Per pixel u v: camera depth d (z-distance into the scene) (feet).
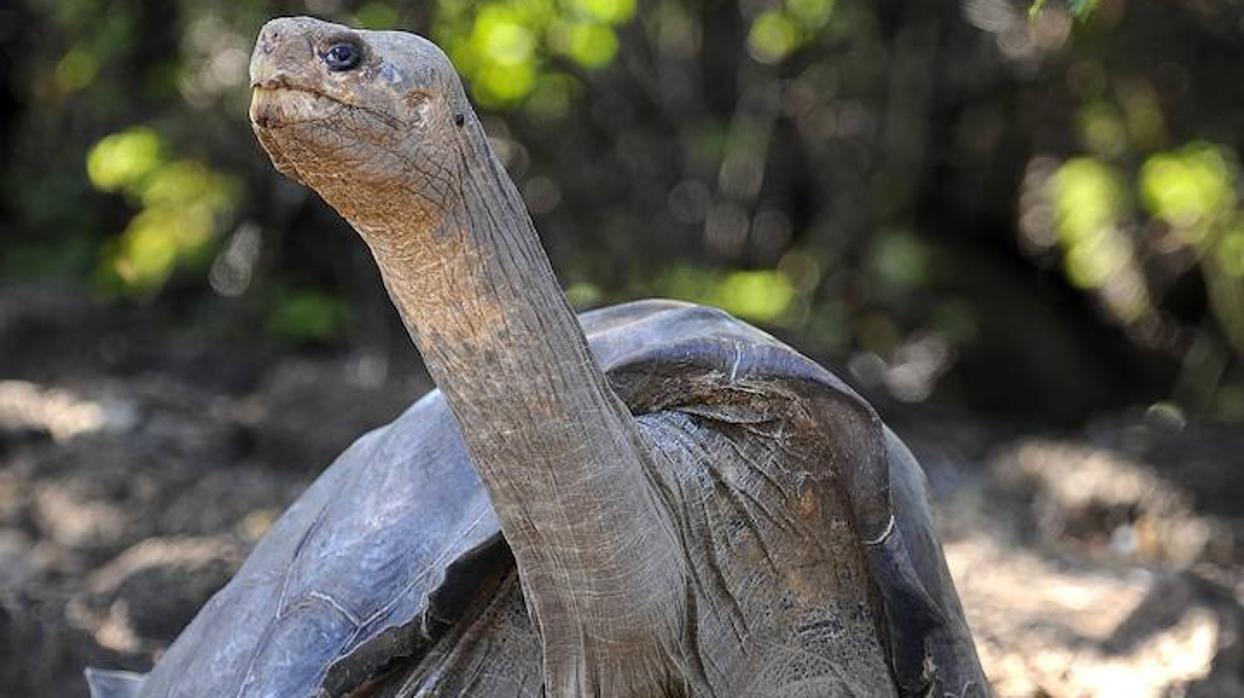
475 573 21.34
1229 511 52.90
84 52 73.00
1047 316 77.51
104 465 53.06
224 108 71.20
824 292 74.28
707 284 70.85
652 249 73.15
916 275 71.56
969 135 75.31
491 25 62.80
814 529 22.29
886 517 22.39
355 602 23.29
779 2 71.36
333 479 27.66
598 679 20.04
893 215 74.79
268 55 16.81
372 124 16.98
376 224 17.78
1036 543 51.49
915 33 73.00
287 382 59.62
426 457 24.62
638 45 72.08
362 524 24.25
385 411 57.11
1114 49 70.90
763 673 22.41
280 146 17.08
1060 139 74.64
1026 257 78.69
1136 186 72.38
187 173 71.67
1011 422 72.84
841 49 73.20
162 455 54.60
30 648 40.60
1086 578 46.57
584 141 72.23
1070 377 76.38
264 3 67.51
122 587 41.70
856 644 23.02
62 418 59.36
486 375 18.39
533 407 18.48
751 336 22.77
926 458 62.23
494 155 18.30
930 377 75.46
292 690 22.95
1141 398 77.25
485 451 18.81
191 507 49.49
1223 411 73.67
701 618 21.61
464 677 22.03
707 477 21.47
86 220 79.97
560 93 70.28
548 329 18.47
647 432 21.02
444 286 18.07
